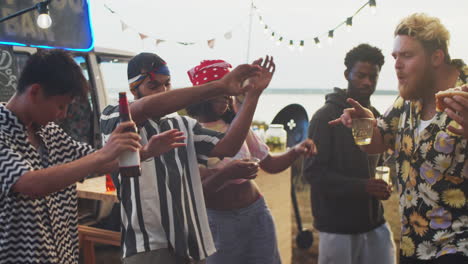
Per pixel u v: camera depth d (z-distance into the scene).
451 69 1.76
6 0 2.71
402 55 1.77
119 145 1.34
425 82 1.76
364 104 2.67
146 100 1.50
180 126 2.00
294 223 3.52
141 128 1.85
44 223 1.45
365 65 2.57
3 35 2.69
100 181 2.99
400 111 2.00
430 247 1.76
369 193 2.52
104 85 4.37
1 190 1.35
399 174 1.92
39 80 1.37
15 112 1.42
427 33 1.71
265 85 1.96
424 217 1.78
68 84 1.39
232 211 2.39
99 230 2.76
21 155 1.40
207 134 2.04
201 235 1.93
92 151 1.68
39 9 2.10
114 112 1.81
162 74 1.92
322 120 2.65
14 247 1.38
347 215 2.62
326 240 2.68
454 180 1.70
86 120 4.12
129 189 1.83
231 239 2.39
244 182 2.43
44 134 1.54
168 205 1.84
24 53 3.62
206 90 1.50
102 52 4.41
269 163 2.73
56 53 1.42
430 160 1.74
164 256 1.82
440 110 1.58
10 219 1.37
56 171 1.30
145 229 1.81
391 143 2.07
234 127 2.00
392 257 2.75
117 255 2.71
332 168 2.65
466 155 1.66
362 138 1.97
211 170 2.40
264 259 2.45
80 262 2.81
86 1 3.12
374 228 2.70
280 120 3.61
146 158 1.59
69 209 1.58
